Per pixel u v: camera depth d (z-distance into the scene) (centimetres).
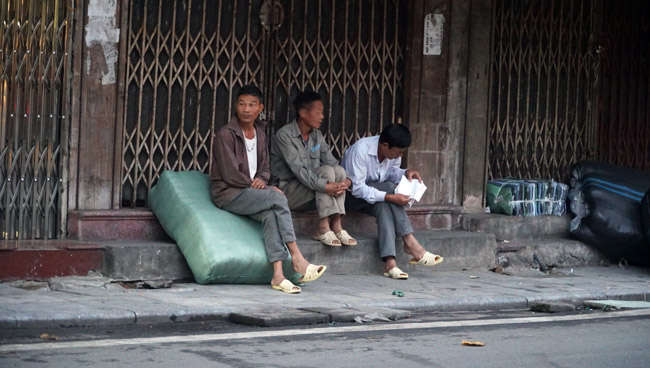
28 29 945
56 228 965
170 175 975
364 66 1145
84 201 973
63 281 881
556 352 684
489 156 1235
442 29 1168
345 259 1027
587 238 1193
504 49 1239
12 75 936
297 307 809
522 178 1257
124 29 984
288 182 1016
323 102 1118
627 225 1164
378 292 918
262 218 916
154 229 988
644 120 1369
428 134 1168
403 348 678
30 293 823
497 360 649
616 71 1349
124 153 1008
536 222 1199
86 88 969
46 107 957
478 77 1195
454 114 1183
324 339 700
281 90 1095
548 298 939
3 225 937
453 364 631
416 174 1032
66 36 961
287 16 1093
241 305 801
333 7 1117
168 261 930
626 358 673
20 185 944
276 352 647
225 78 1062
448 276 1054
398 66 1166
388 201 1017
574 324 812
